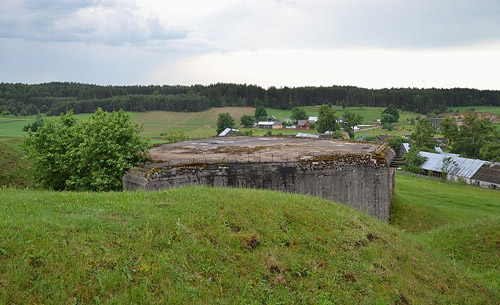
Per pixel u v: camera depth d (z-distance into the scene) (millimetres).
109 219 8008
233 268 7383
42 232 6848
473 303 8609
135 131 17562
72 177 15750
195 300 6340
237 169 15742
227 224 8781
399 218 19438
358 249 9125
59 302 5539
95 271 6250
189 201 9727
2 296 5320
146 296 6109
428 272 9258
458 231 13148
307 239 8969
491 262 11039
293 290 7293
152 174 14445
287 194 12305
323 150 19875
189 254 7387
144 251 7074
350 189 16922
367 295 7641
